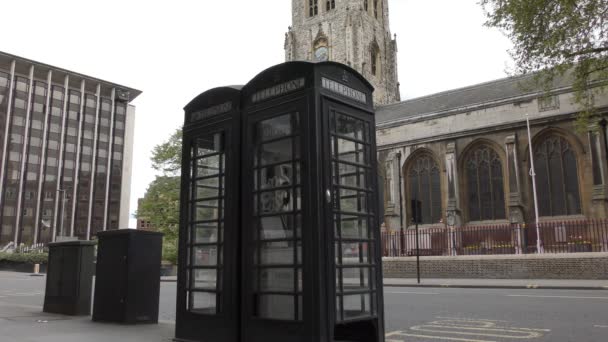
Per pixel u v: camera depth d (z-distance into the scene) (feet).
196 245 23.52
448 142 119.34
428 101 144.97
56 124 275.39
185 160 24.81
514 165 108.68
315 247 18.24
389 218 123.75
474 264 81.51
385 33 196.85
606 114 98.37
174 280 98.27
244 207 21.26
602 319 31.37
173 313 41.16
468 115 117.39
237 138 22.11
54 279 37.14
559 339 24.90
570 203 103.19
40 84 272.92
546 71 62.85
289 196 19.70
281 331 19.01
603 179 97.76
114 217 288.51
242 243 21.13
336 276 18.75
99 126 291.79
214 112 23.45
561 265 73.46
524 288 60.59
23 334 26.07
